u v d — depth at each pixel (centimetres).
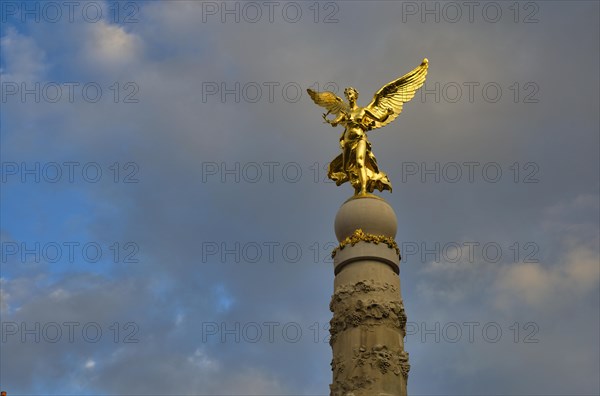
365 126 3838
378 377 3133
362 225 3494
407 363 3222
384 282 3356
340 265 3444
